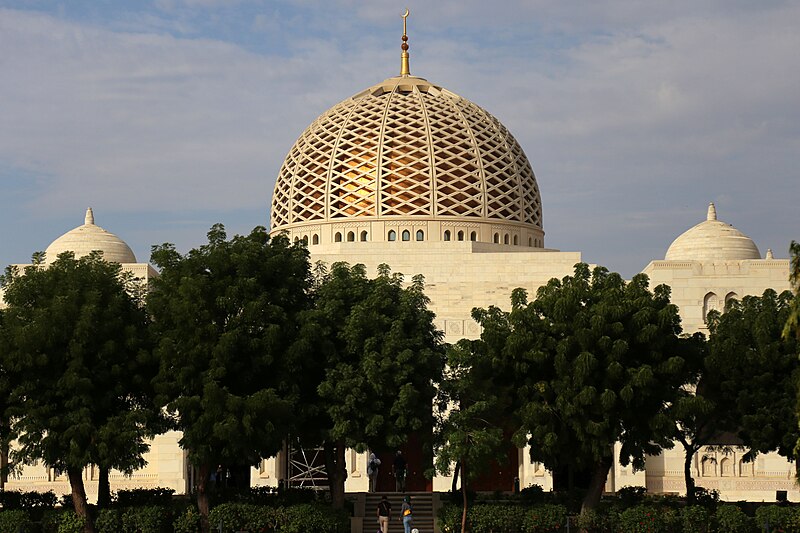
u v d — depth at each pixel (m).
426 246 92.19
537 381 57.38
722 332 60.28
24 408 54.81
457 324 78.19
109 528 53.94
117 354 55.69
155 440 74.38
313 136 102.06
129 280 60.72
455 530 56.19
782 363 57.66
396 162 96.50
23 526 53.56
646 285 58.97
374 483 73.19
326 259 89.06
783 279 79.06
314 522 54.06
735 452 75.50
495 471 77.19
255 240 58.19
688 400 55.16
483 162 98.44
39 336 54.03
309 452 81.12
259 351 55.38
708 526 54.97
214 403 52.91
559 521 55.44
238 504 54.94
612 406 54.66
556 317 56.59
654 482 75.38
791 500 73.62
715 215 89.06
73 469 55.22
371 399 56.53
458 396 58.94
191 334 55.06
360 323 56.47
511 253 87.44
